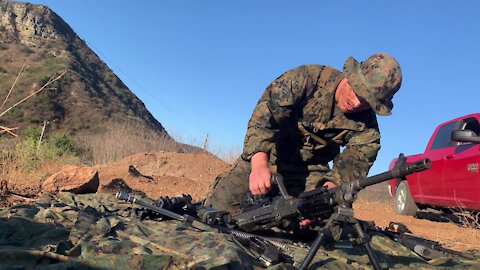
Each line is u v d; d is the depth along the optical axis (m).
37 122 47.62
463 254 3.30
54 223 2.65
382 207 8.91
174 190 8.78
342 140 3.60
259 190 3.00
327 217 2.55
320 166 3.94
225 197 3.80
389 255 3.12
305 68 3.46
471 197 6.22
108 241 2.28
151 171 12.95
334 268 2.49
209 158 14.27
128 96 66.44
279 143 3.71
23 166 6.59
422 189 7.52
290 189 3.94
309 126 3.52
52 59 63.53
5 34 66.88
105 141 17.36
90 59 70.44
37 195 4.70
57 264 1.81
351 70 3.25
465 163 6.36
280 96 3.33
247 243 2.60
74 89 57.66
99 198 3.99
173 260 2.01
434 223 6.71
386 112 3.13
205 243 2.38
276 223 2.78
